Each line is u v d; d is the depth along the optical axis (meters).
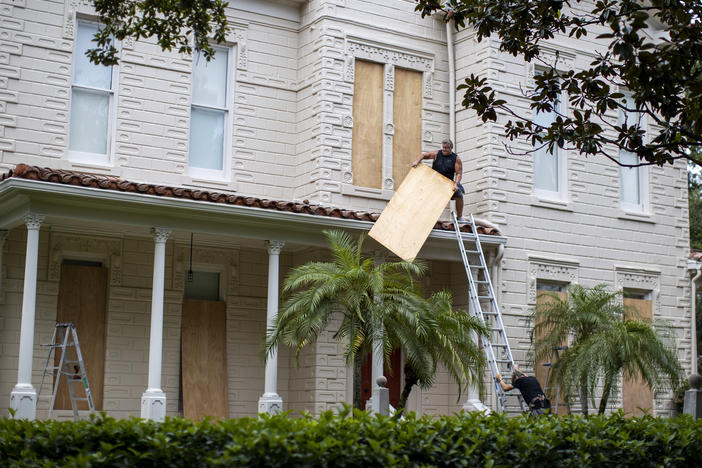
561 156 20.39
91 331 16.83
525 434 9.07
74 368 16.39
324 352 17.45
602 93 11.80
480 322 15.05
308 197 18.73
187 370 17.36
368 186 19.00
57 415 16.17
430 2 12.62
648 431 9.92
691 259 21.89
